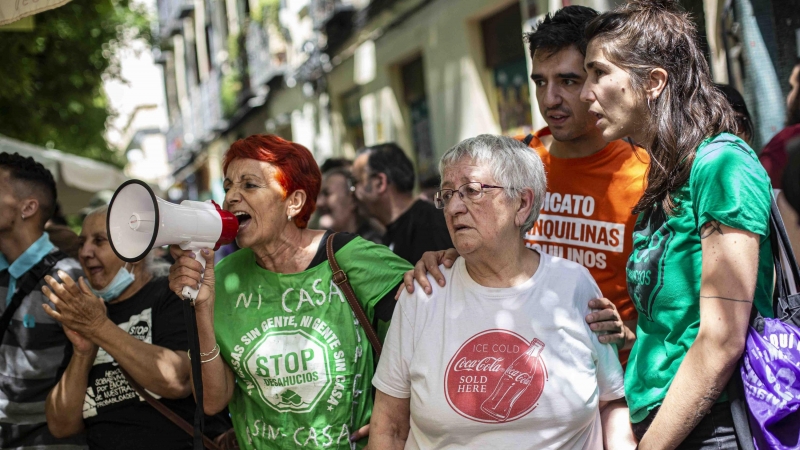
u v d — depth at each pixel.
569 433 2.17
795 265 2.10
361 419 2.60
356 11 11.02
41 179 3.35
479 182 2.19
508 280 2.25
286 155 2.63
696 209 2.07
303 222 2.72
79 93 9.32
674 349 2.13
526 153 2.27
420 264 2.39
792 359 1.98
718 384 2.00
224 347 2.60
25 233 3.31
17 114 8.33
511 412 2.14
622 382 2.32
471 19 8.44
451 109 8.95
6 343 3.24
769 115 4.45
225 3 19.67
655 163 2.15
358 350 2.59
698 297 2.09
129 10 10.12
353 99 12.11
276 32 15.40
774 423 1.98
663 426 2.05
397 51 10.16
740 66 4.67
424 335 2.26
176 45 25.98
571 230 2.85
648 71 2.14
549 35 2.74
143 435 2.91
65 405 2.88
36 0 2.84
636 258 2.24
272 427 2.59
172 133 27.67
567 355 2.19
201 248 2.36
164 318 2.94
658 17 2.16
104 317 2.71
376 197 4.54
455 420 2.16
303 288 2.61
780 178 3.04
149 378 2.74
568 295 2.24
